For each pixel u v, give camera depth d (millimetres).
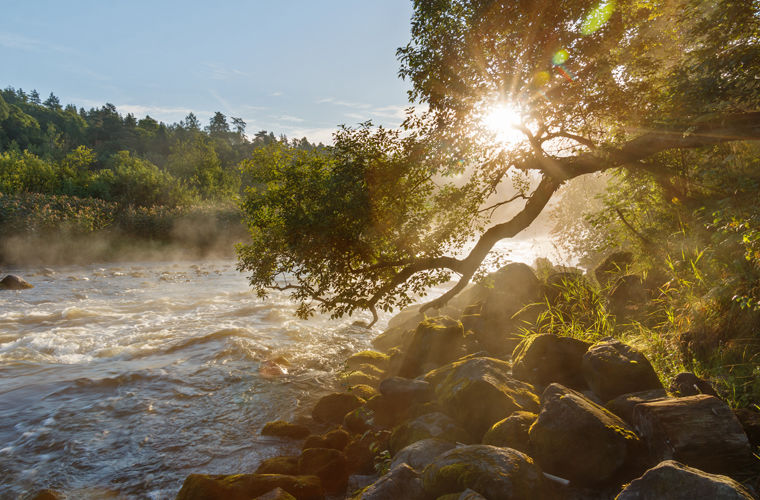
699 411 3729
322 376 7980
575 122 6977
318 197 6738
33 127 113125
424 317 10680
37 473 4934
